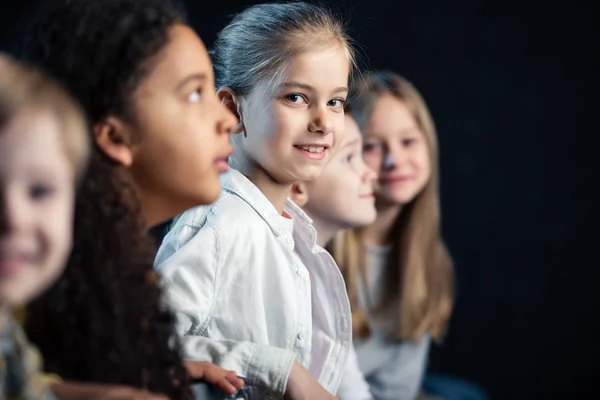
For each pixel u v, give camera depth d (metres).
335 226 2.09
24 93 0.85
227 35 1.68
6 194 0.84
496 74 4.70
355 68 1.77
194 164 1.19
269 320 1.55
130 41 1.15
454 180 4.68
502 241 4.68
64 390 0.95
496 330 4.63
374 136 2.48
